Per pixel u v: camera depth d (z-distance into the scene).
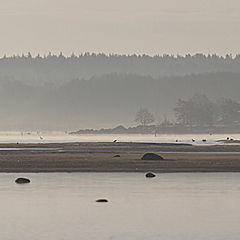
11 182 172.12
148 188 157.88
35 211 125.44
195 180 176.50
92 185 164.50
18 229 108.06
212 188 157.50
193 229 108.25
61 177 186.50
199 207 129.25
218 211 124.94
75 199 140.75
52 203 135.12
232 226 110.56
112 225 111.62
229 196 144.25
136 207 129.75
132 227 110.00
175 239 100.62
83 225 111.62
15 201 138.00
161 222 114.38
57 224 112.44
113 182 171.75
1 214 122.06
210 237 102.12
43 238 101.00
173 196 144.50
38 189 156.88
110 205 132.38
